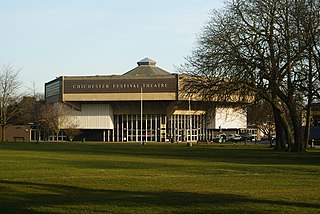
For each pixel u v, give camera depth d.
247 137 105.44
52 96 111.31
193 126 110.06
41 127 104.31
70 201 15.48
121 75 105.44
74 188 18.84
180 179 22.53
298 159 40.31
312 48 43.81
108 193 17.47
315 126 80.75
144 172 26.17
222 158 41.38
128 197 16.41
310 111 55.28
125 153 49.34
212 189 18.75
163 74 109.31
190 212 13.66
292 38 45.09
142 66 117.44
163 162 35.06
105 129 108.69
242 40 47.50
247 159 39.97
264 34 47.25
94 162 34.09
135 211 13.77
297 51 45.00
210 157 42.81
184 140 108.44
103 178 22.61
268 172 26.98
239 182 21.47
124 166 30.59
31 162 33.28
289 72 46.28
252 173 26.27
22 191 17.83
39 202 15.27
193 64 49.62
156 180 21.97
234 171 27.47
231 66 46.97
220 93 48.00
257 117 71.81
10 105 96.06
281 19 46.47
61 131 105.94
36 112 102.81
